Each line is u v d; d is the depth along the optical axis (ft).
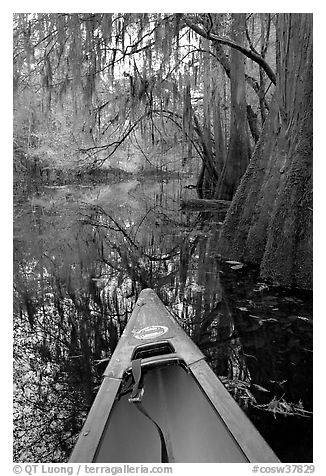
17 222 20.12
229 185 21.98
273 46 23.11
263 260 9.75
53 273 11.63
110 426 4.00
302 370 5.60
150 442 4.04
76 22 17.51
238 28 19.53
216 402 4.19
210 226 17.98
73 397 5.37
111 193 30.99
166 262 12.28
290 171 9.41
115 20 17.35
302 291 8.43
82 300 9.25
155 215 21.61
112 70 19.11
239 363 5.85
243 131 21.18
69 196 29.58
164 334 5.84
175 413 4.36
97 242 15.75
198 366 4.88
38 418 4.94
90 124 24.32
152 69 20.03
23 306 8.94
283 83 10.50
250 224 11.53
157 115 25.38
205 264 11.55
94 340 7.09
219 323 7.22
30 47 19.19
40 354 6.54
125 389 4.58
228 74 21.83
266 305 7.86
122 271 11.62
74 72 18.88
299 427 4.51
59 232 17.87
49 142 29.99
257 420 4.65
